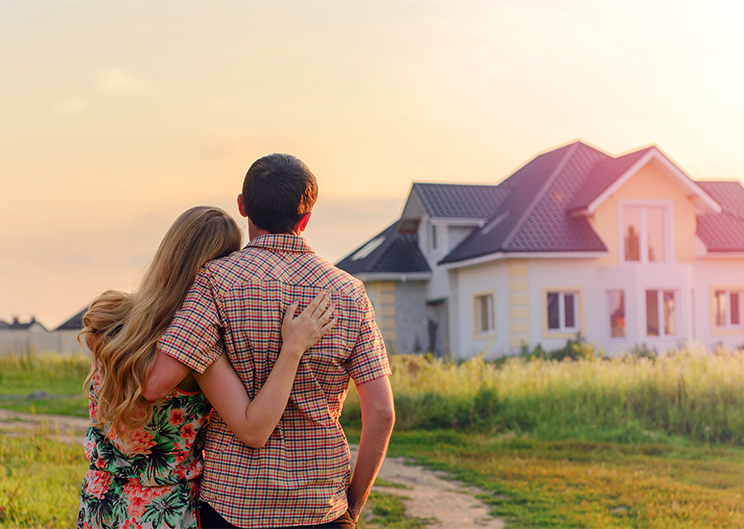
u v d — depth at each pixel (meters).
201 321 2.14
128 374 2.13
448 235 23.77
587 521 6.16
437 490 7.37
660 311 20.88
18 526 4.86
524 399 12.10
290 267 2.26
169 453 2.26
